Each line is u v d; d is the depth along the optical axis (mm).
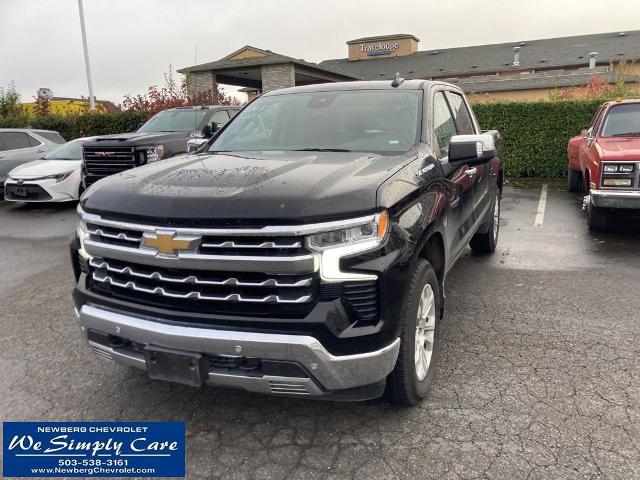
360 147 3824
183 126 10711
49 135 14188
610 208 7168
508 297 5051
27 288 5840
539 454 2762
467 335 4215
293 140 4062
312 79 28188
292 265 2543
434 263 3539
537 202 10305
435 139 3965
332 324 2584
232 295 2646
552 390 3369
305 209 2557
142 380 3711
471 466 2693
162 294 2773
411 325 2953
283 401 3381
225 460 2830
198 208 2662
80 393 3551
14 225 9562
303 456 2836
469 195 4609
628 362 3715
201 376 2711
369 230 2666
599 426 2984
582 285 5344
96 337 3098
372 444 2906
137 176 3234
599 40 43094
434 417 3123
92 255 3051
